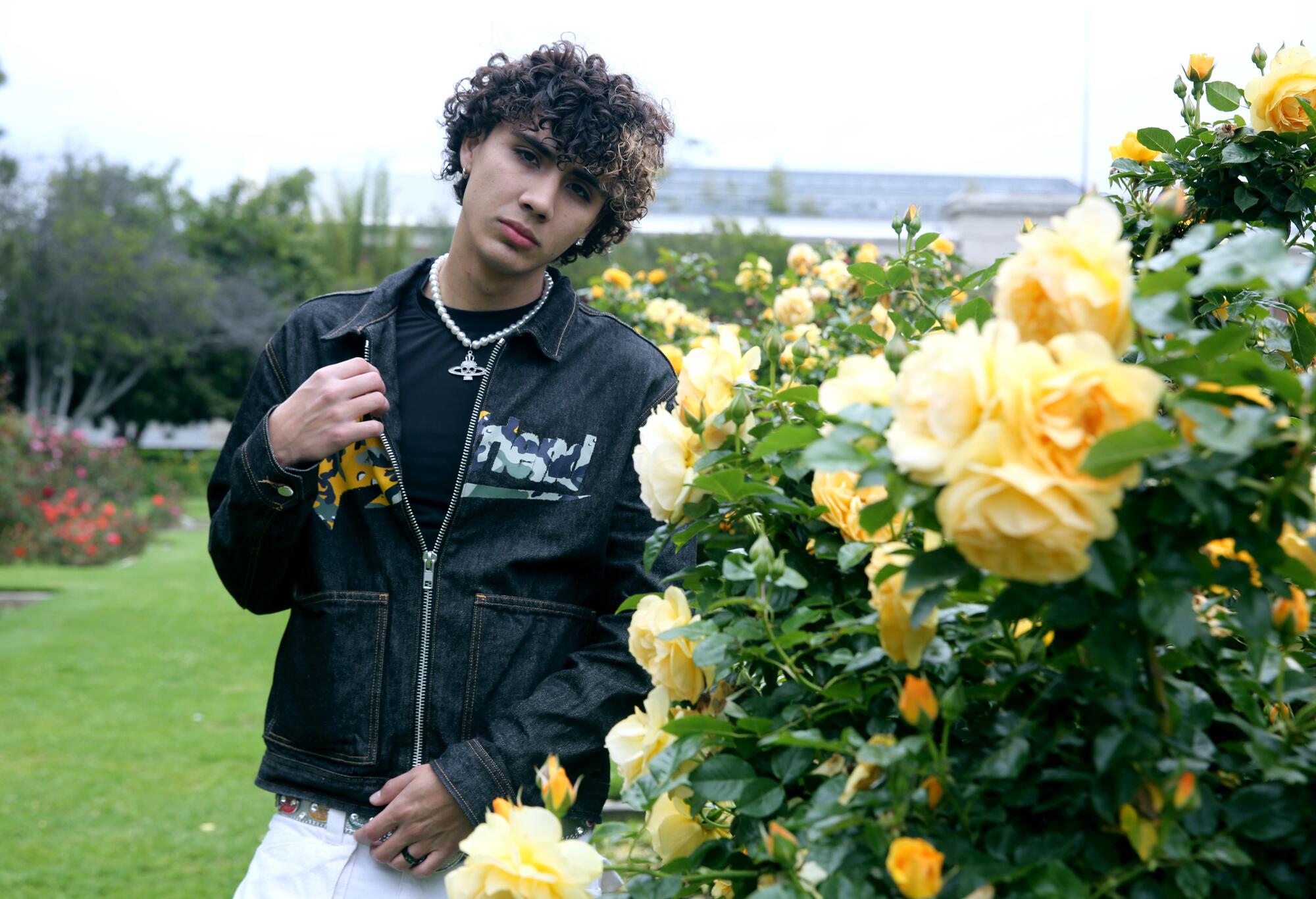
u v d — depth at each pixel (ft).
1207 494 2.56
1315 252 5.40
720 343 4.23
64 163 96.22
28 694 21.12
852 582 3.87
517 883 3.35
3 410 50.24
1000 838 3.00
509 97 5.58
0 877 12.68
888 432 2.70
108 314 97.55
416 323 6.01
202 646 25.73
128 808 15.10
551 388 5.83
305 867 5.40
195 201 115.96
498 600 5.53
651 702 3.93
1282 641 3.06
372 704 5.45
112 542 43.75
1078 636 2.93
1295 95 4.96
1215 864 2.94
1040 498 2.35
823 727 3.59
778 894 2.92
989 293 5.46
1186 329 2.59
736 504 4.00
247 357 111.75
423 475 5.65
